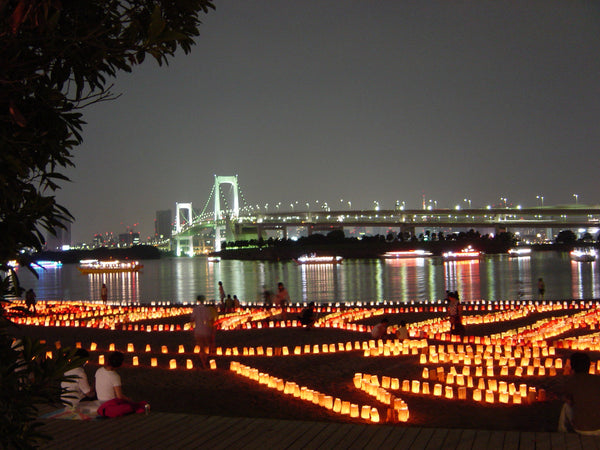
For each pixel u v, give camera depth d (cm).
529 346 1981
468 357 1712
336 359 1847
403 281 7588
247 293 6544
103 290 4609
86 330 2742
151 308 3844
